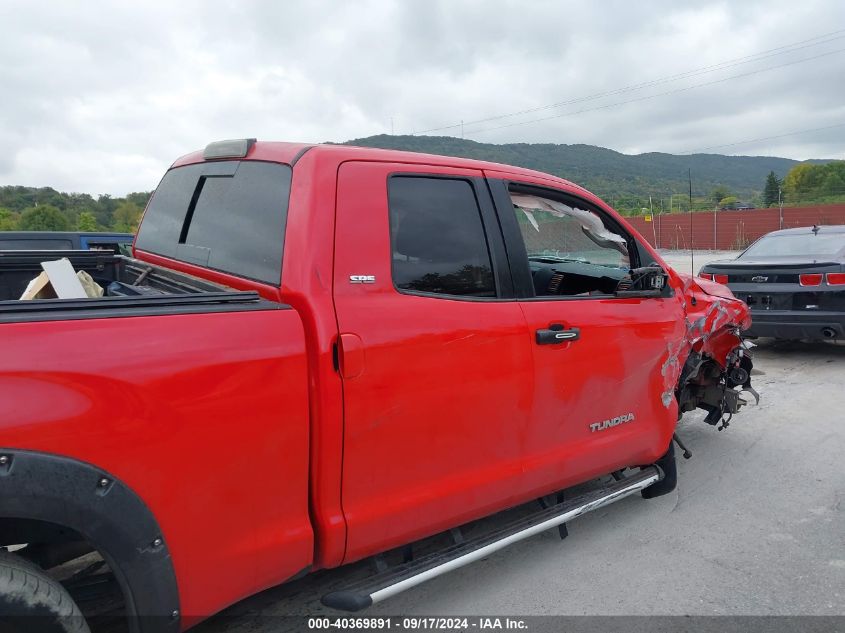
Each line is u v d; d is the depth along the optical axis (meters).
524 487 3.05
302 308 2.31
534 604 3.05
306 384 2.25
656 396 3.77
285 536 2.24
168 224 3.32
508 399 2.90
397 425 2.50
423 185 2.80
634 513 4.04
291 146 2.67
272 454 2.18
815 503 4.17
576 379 3.21
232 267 2.68
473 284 2.87
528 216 3.58
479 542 2.91
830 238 8.70
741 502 4.19
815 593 3.15
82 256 3.38
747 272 8.11
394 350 2.46
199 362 2.00
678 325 3.87
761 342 9.57
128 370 1.86
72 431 1.75
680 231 33.53
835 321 7.47
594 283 4.02
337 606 2.42
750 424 5.75
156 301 2.02
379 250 2.54
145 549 1.90
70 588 2.21
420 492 2.62
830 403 6.32
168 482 1.95
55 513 1.72
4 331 1.70
